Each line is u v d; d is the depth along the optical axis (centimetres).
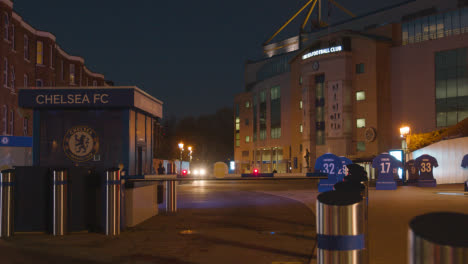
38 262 704
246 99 9919
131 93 1130
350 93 6600
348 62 6606
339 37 6681
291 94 7856
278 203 1894
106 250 805
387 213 1392
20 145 3588
